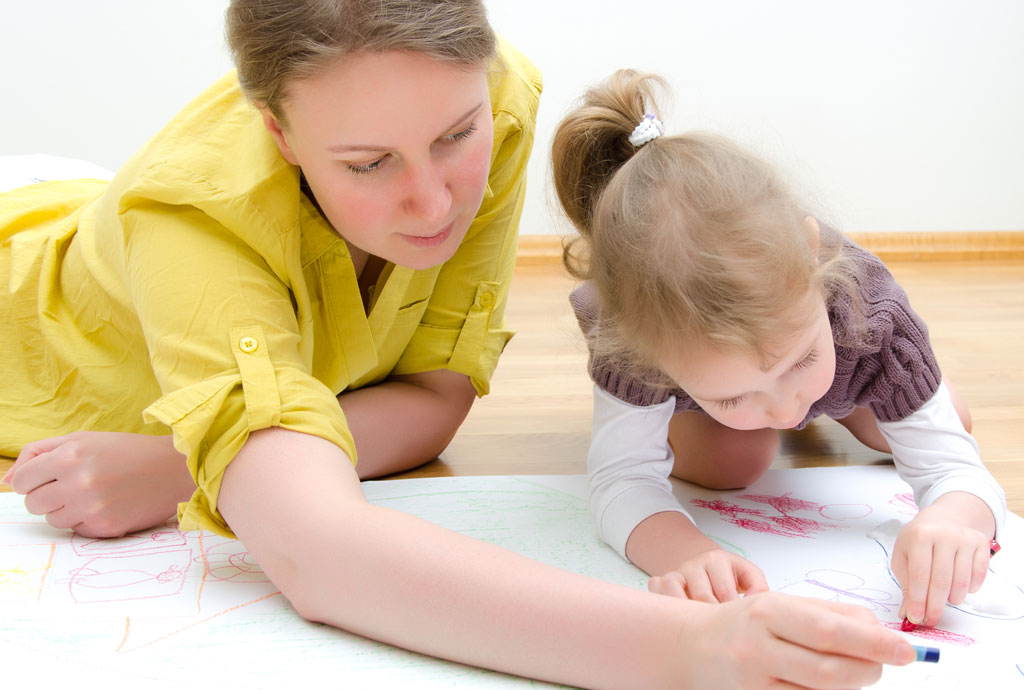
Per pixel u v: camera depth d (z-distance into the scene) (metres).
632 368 0.82
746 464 0.94
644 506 0.81
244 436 0.70
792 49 2.48
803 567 0.77
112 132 2.28
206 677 0.61
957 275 2.34
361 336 0.93
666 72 2.47
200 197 0.79
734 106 2.50
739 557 0.72
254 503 0.68
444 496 0.95
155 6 2.24
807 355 0.72
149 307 0.79
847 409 0.90
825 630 0.51
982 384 1.35
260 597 0.72
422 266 0.82
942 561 0.68
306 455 0.69
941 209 2.60
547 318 1.88
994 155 2.57
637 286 0.73
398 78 0.68
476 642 0.61
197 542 0.83
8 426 1.07
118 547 0.82
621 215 0.76
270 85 0.72
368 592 0.63
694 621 0.57
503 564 0.62
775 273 0.70
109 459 0.84
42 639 0.66
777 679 0.53
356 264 0.94
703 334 0.69
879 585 0.74
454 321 1.08
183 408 0.71
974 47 2.51
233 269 0.78
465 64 0.71
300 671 0.61
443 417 1.07
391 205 0.75
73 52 2.23
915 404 0.83
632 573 0.77
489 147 0.79
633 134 0.85
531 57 2.44
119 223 0.89
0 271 1.11
